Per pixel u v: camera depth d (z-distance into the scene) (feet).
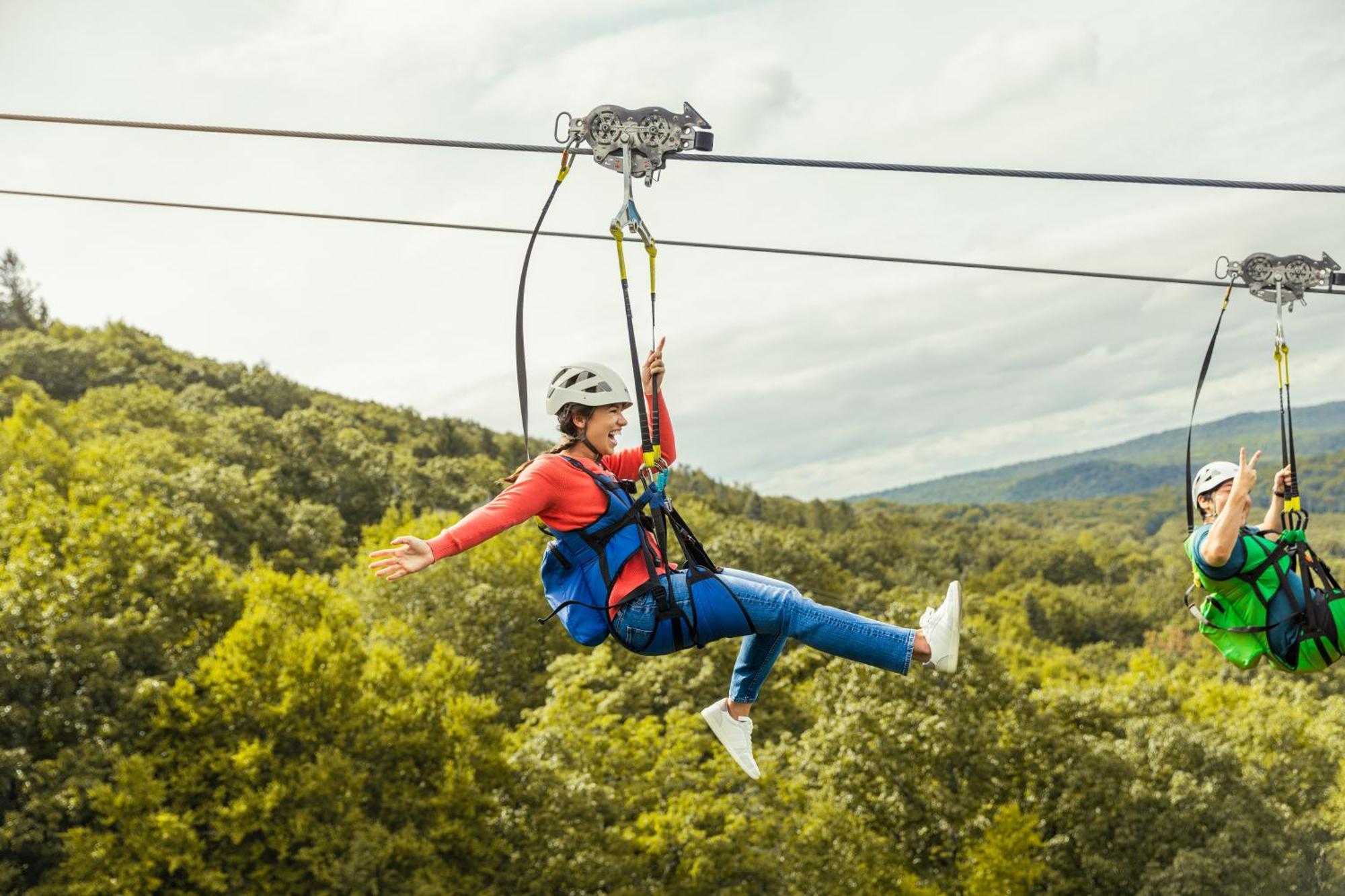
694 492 653.71
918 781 103.96
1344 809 122.42
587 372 14.76
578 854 88.94
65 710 84.64
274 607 105.40
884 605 264.31
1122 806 105.09
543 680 149.59
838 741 108.68
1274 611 18.39
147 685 86.33
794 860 94.94
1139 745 116.98
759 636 15.64
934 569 554.46
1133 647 416.26
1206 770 109.91
